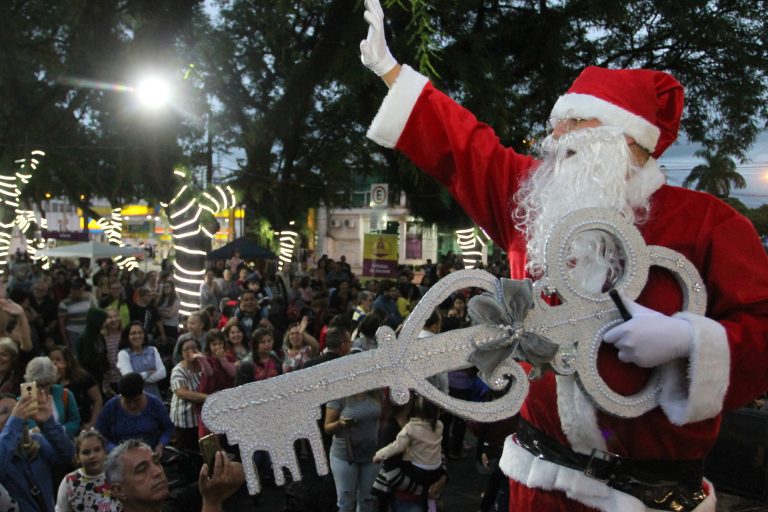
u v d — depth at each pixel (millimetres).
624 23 14938
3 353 5258
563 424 1566
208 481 1942
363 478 5211
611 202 1548
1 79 13969
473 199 1803
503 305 1408
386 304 10609
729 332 1438
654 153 1677
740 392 1493
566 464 1596
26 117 14375
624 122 1597
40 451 3979
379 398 5227
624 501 1503
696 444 1556
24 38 14898
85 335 7332
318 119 18094
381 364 1375
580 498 1550
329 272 18766
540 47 14711
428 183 16469
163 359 8805
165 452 6258
